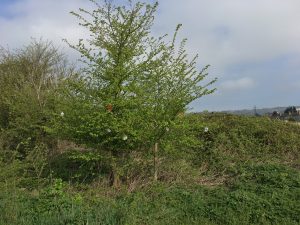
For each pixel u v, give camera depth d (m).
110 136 10.12
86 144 10.31
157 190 9.60
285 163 12.35
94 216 7.85
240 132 13.89
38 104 14.27
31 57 20.62
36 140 13.83
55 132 10.72
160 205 8.88
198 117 11.40
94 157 10.09
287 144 13.59
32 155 12.31
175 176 10.74
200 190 9.95
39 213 8.23
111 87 9.98
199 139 13.12
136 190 9.80
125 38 10.18
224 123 14.40
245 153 12.84
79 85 10.34
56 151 13.23
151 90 10.33
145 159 10.59
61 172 11.47
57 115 10.91
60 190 9.40
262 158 12.61
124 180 10.59
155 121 10.00
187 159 11.88
